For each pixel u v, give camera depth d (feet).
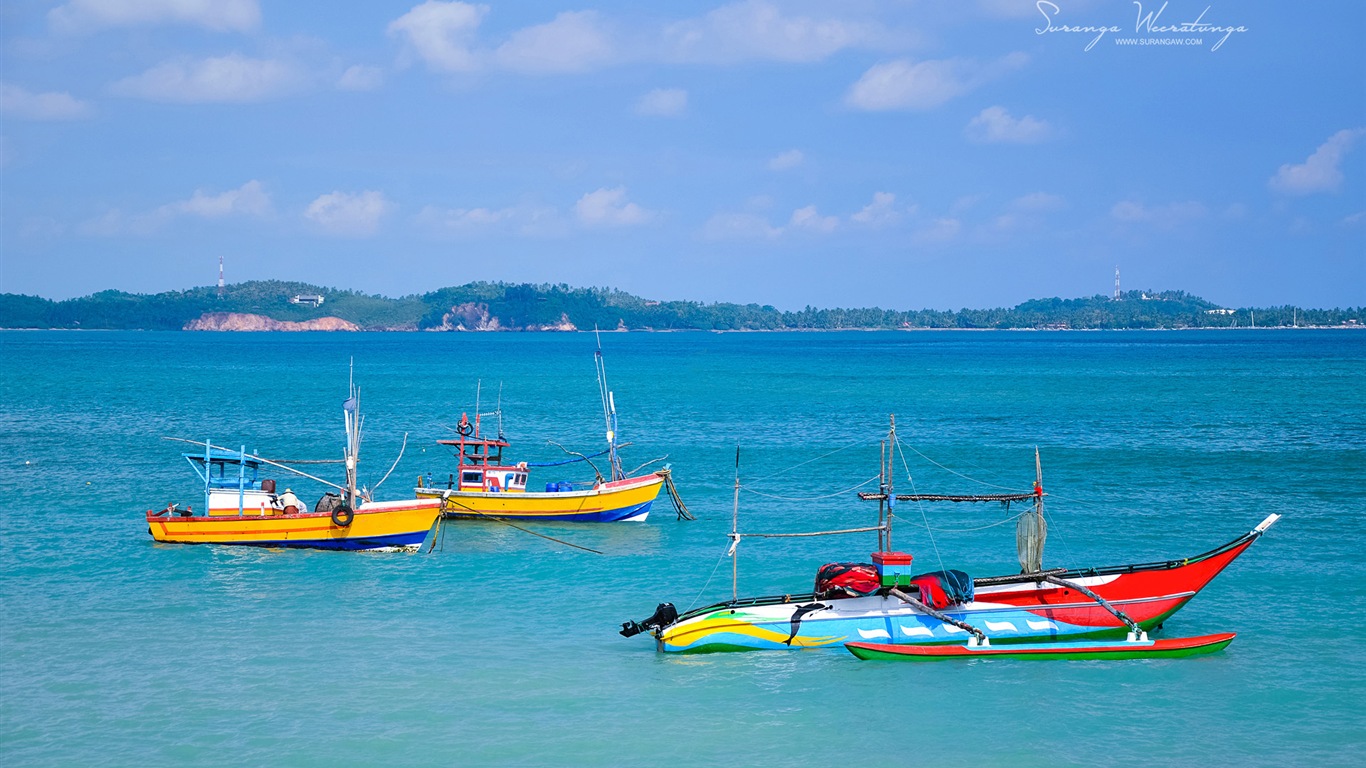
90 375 583.58
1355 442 273.75
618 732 87.97
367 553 149.69
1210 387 489.26
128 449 260.21
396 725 89.10
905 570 107.65
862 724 89.51
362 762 82.64
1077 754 84.23
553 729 88.58
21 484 205.87
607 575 138.41
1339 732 87.76
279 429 313.32
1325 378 549.54
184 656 105.19
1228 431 302.66
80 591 128.47
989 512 181.06
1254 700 94.22
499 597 127.54
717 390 494.18
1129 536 158.20
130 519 171.12
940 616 105.70
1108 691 96.37
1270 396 433.07
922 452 261.24
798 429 318.24
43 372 611.06
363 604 124.06
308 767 81.87
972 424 328.49
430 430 315.17
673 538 161.68
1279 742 86.07
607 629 115.03
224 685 97.45
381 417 355.15
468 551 152.56
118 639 110.11
